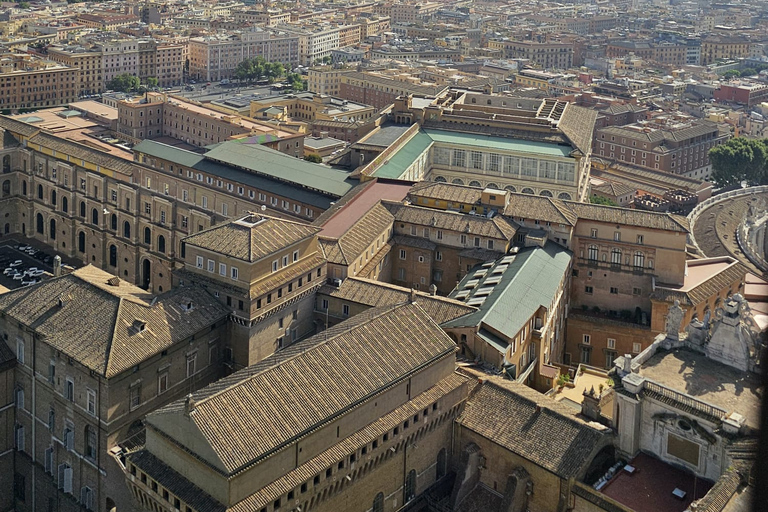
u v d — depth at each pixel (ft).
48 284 649.20
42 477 645.92
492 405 576.20
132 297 631.15
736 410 504.84
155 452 504.84
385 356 549.13
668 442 523.29
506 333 640.99
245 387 494.59
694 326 570.46
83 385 592.60
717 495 459.73
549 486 530.68
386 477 546.26
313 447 497.05
